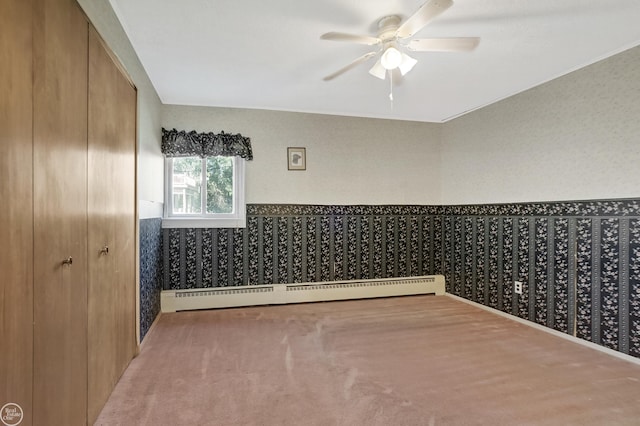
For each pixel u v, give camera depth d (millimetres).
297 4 1920
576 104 2783
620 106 2471
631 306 2396
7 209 993
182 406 1809
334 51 2488
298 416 1734
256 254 3828
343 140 4113
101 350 1752
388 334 2924
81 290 1510
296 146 3955
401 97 3516
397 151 4309
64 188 1345
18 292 1048
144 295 2715
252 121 3824
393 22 2025
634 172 2387
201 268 3666
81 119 1501
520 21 2104
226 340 2750
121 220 2090
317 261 4016
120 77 2062
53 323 1265
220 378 2115
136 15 2023
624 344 2436
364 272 4176
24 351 1081
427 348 2619
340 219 4098
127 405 1811
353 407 1817
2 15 966
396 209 4301
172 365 2287
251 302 3779
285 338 2809
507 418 1732
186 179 3727
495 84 3143
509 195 3441
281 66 2738
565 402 1879
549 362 2383
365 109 3922
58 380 1304
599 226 2604
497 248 3580
